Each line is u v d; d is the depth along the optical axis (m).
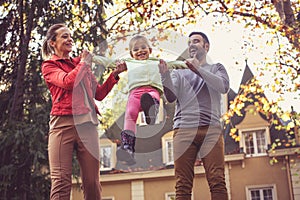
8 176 8.59
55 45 3.54
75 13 9.67
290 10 11.18
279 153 15.77
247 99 12.47
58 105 3.40
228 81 3.76
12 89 9.49
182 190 3.71
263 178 15.80
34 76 9.23
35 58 9.25
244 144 16.19
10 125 8.76
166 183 15.86
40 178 8.70
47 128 8.70
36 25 9.34
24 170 8.79
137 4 10.39
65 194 3.27
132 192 16.05
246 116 16.55
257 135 16.36
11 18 9.70
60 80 3.28
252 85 12.66
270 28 11.44
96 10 9.66
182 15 11.06
